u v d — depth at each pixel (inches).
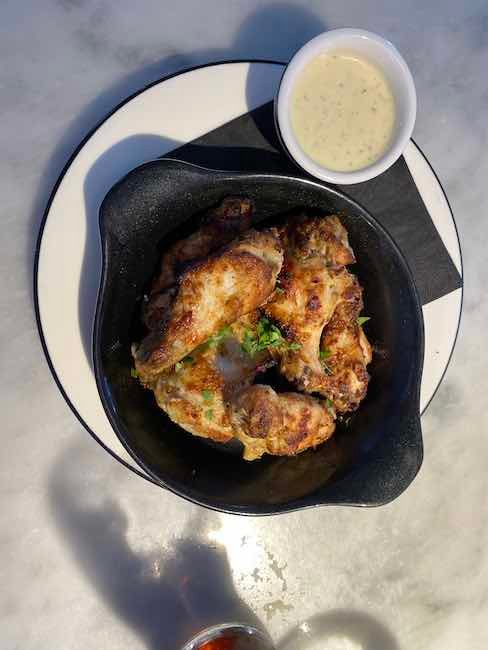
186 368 11.8
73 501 13.9
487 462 15.1
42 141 13.6
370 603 14.9
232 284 11.1
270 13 14.0
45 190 13.6
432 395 13.5
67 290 12.3
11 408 13.7
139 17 13.8
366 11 14.3
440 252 13.4
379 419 12.2
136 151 12.3
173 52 13.8
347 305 12.3
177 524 14.2
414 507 15.1
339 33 11.3
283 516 14.6
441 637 15.2
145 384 12.2
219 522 14.4
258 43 14.0
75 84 13.6
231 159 12.5
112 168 12.3
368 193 13.2
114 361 11.5
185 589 14.3
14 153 13.6
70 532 14.0
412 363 11.9
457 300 13.5
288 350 12.0
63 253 12.3
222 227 11.8
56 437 13.8
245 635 13.6
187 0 13.8
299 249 11.9
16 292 13.7
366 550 14.9
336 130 11.9
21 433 13.8
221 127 12.5
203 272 11.0
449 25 14.7
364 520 14.9
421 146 14.7
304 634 14.7
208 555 14.4
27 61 13.6
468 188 14.9
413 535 15.1
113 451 12.5
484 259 15.0
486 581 15.2
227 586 14.4
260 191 11.5
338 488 11.6
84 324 12.4
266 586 14.6
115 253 10.9
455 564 15.2
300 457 12.7
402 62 11.5
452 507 15.1
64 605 14.0
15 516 13.8
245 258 11.0
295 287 11.8
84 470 13.9
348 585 14.9
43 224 12.2
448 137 14.8
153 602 14.2
